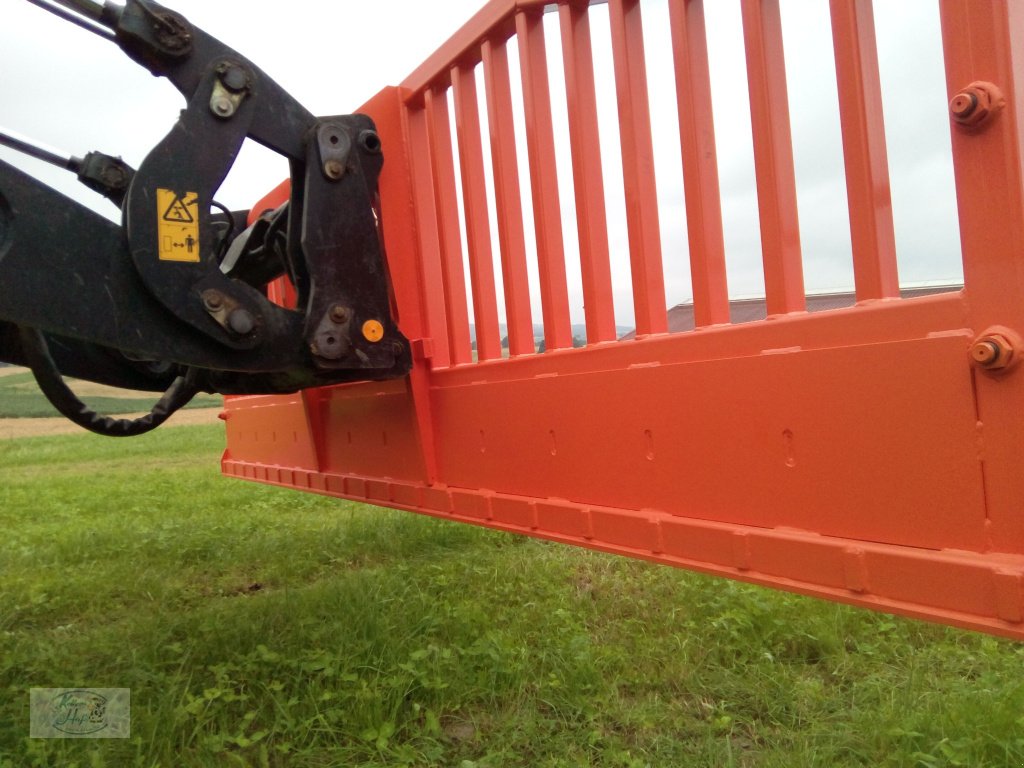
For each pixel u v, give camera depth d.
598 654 3.42
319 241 2.72
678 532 2.07
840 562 1.64
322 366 2.70
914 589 1.50
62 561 5.66
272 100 2.65
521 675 3.15
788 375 1.78
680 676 3.20
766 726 2.86
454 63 3.00
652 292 2.26
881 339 1.59
